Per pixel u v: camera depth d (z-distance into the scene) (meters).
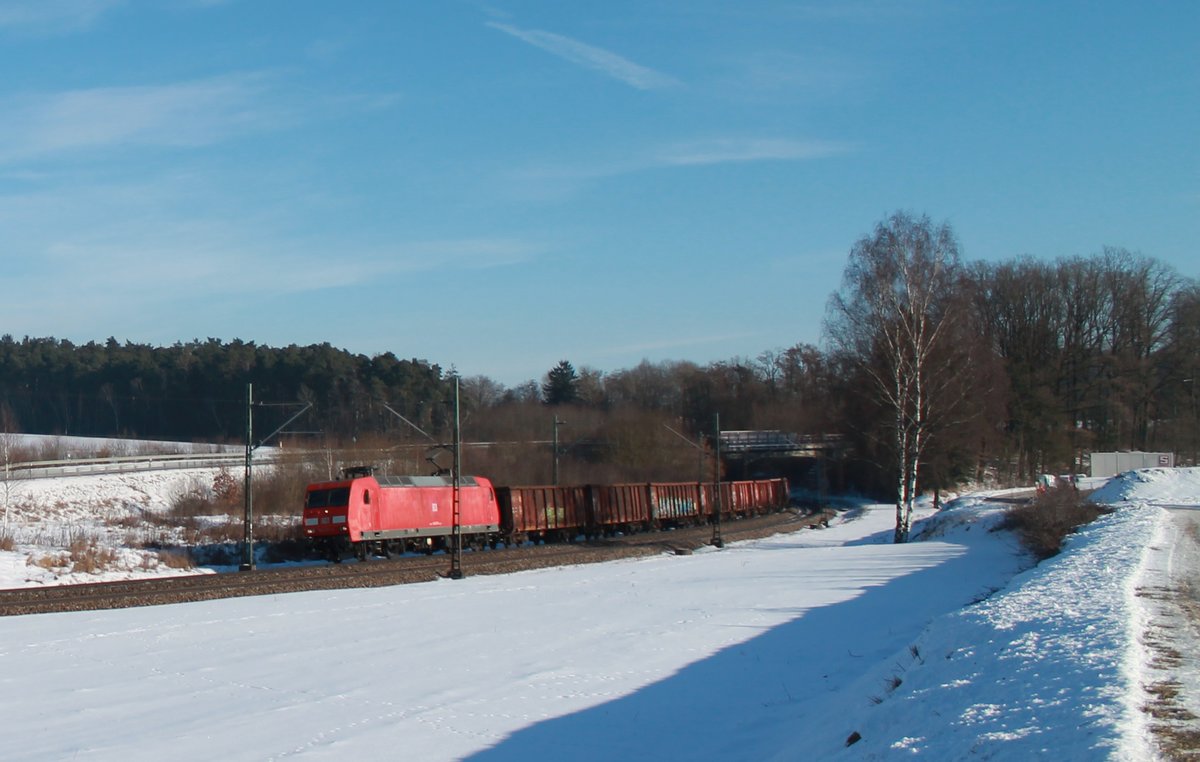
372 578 32.97
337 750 11.89
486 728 13.07
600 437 92.50
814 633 20.50
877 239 50.25
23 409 123.06
